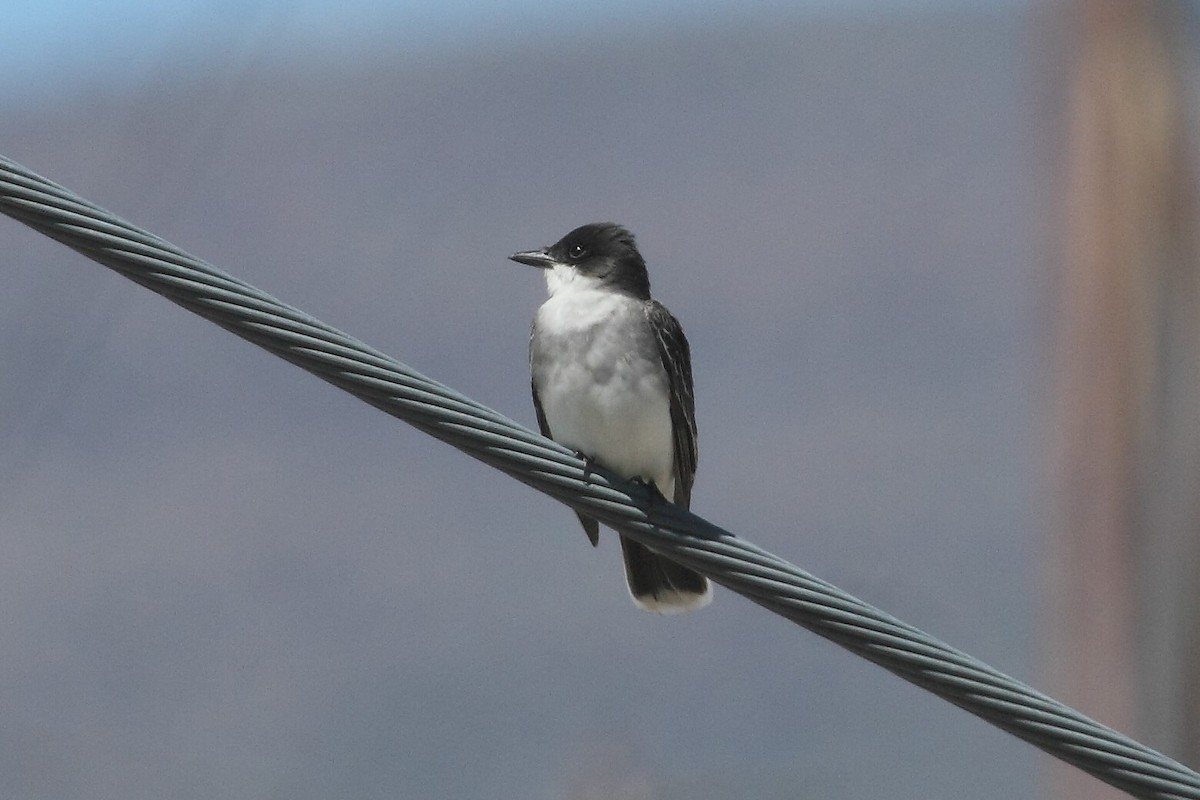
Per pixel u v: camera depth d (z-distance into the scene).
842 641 6.46
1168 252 10.06
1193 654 9.74
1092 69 10.30
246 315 6.02
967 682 6.36
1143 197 10.11
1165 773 6.37
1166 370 10.00
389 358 6.22
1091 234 10.16
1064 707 6.37
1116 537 9.92
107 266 5.93
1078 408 10.10
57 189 5.84
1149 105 10.17
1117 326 10.06
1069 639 10.00
